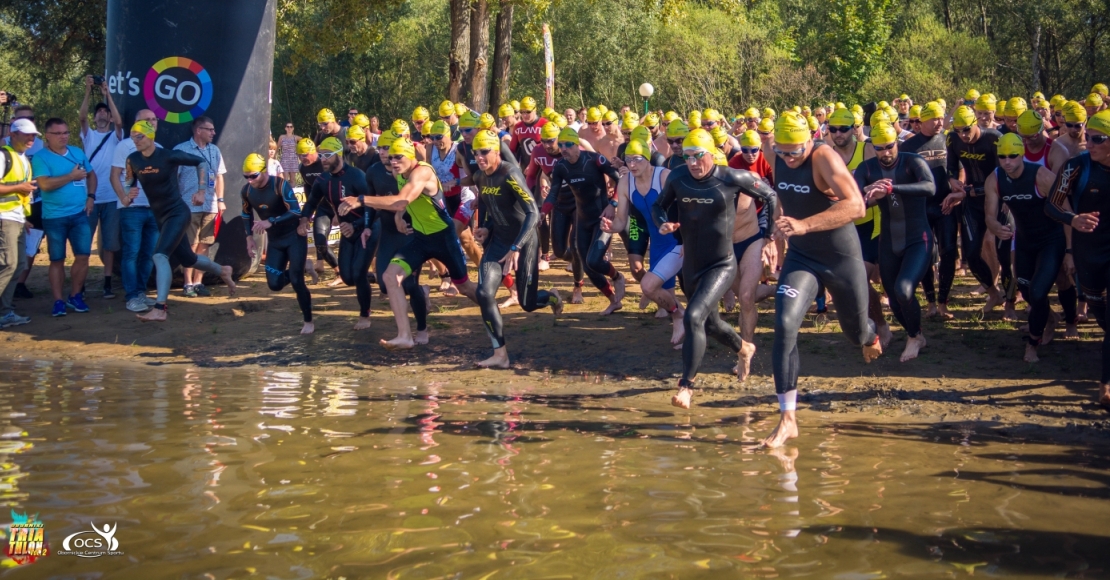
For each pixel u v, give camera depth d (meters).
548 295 7.62
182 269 9.91
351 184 7.96
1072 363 6.34
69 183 8.83
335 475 4.00
